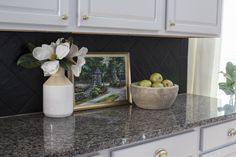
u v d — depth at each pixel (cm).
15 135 104
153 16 136
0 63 126
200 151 133
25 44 132
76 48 128
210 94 213
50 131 109
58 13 107
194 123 124
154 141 112
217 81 212
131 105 159
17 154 86
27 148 91
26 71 134
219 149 141
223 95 210
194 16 153
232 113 143
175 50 193
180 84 200
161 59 185
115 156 100
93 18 116
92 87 149
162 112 143
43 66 119
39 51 121
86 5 113
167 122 123
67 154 89
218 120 135
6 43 127
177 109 150
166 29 142
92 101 148
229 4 218
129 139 102
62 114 127
